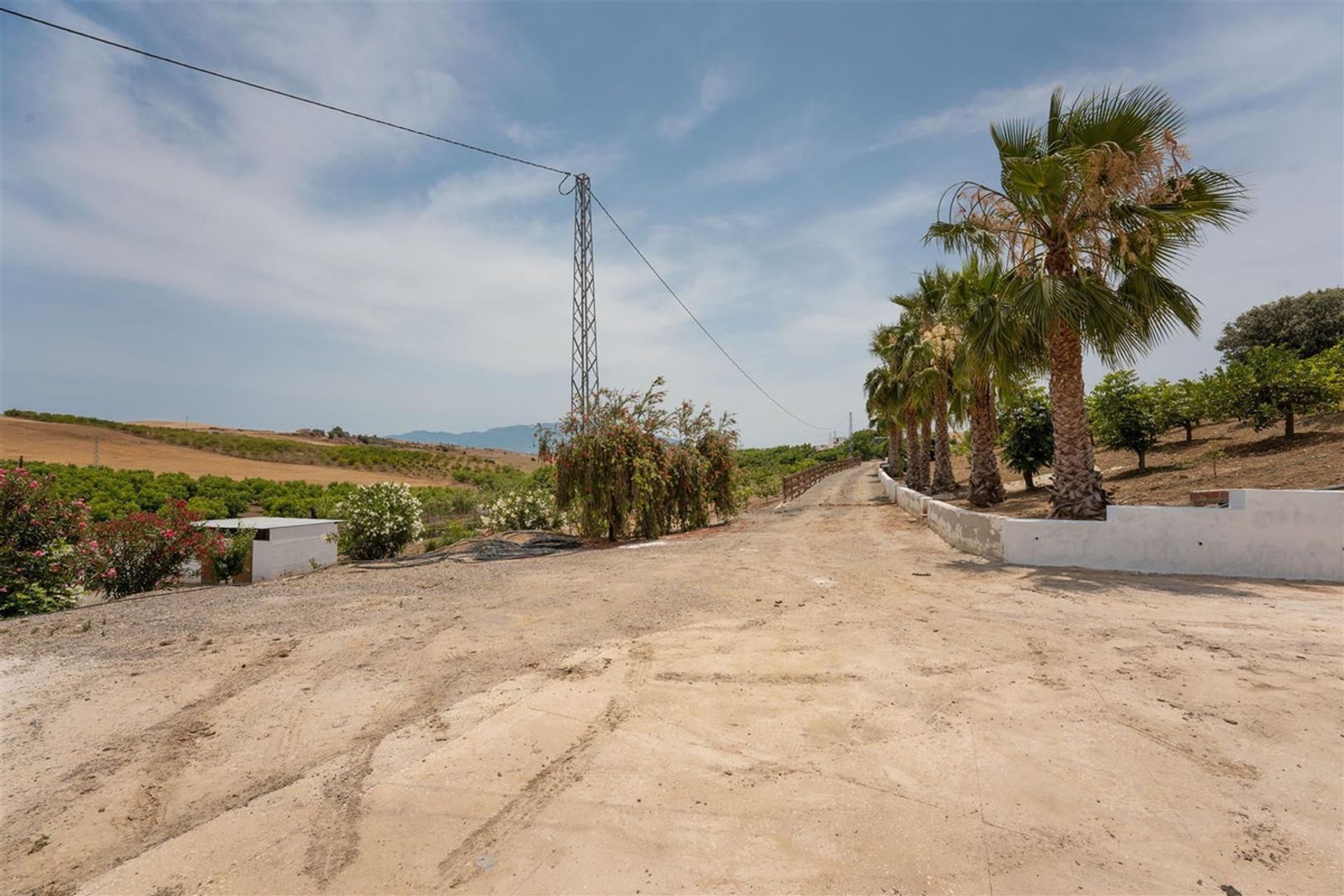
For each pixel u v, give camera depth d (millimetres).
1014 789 2779
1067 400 9227
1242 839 2396
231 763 3174
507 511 16766
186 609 6801
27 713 3834
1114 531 8062
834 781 2879
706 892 2141
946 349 16781
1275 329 28516
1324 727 3316
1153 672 4207
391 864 2318
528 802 2742
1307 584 7020
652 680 4301
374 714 3777
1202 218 8523
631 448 14086
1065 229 9109
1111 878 2184
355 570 10250
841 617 5988
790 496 26266
